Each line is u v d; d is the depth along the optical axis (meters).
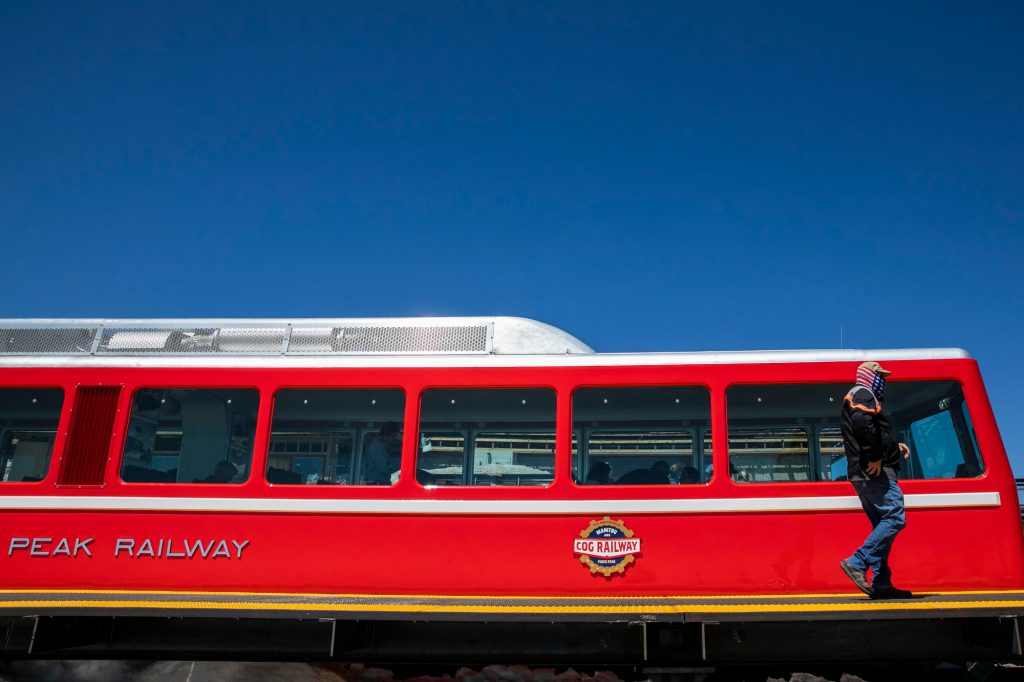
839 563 7.13
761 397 7.54
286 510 7.47
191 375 7.86
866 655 7.16
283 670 7.74
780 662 7.21
